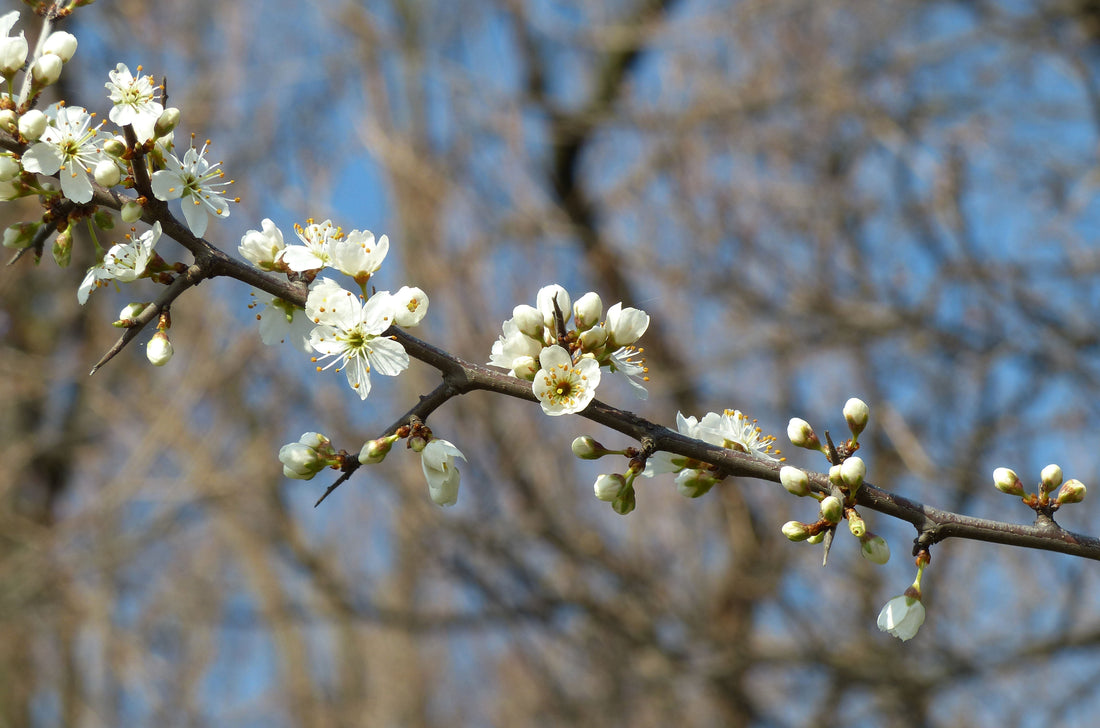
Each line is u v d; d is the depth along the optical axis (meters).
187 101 11.37
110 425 11.82
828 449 2.91
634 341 2.95
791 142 11.02
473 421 10.91
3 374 11.62
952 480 9.88
